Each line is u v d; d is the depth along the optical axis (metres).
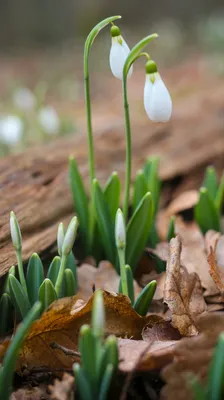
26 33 2.72
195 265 0.43
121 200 0.53
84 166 0.57
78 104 1.27
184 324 0.37
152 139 0.66
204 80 1.37
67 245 0.36
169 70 1.68
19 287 0.36
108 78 1.60
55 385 0.33
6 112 0.98
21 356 0.35
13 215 0.36
